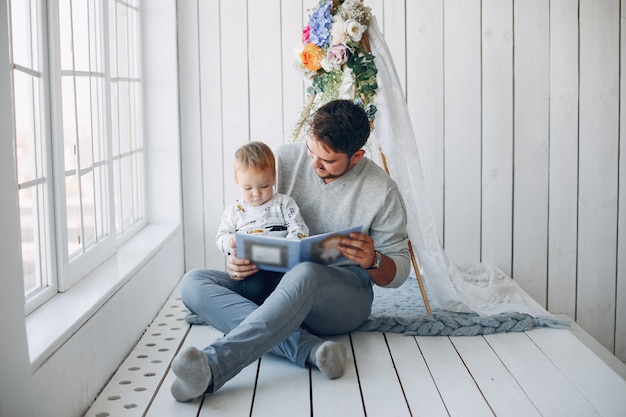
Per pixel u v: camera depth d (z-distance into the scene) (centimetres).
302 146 307
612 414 230
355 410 232
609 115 421
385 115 325
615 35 417
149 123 419
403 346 293
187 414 227
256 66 423
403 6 416
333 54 321
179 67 422
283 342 268
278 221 289
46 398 201
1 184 177
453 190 427
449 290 329
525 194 427
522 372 266
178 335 308
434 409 233
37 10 248
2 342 176
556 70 419
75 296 254
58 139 258
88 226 304
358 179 294
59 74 259
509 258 431
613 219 428
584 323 434
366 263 271
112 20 354
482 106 422
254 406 234
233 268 277
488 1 415
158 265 353
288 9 419
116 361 269
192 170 429
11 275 181
